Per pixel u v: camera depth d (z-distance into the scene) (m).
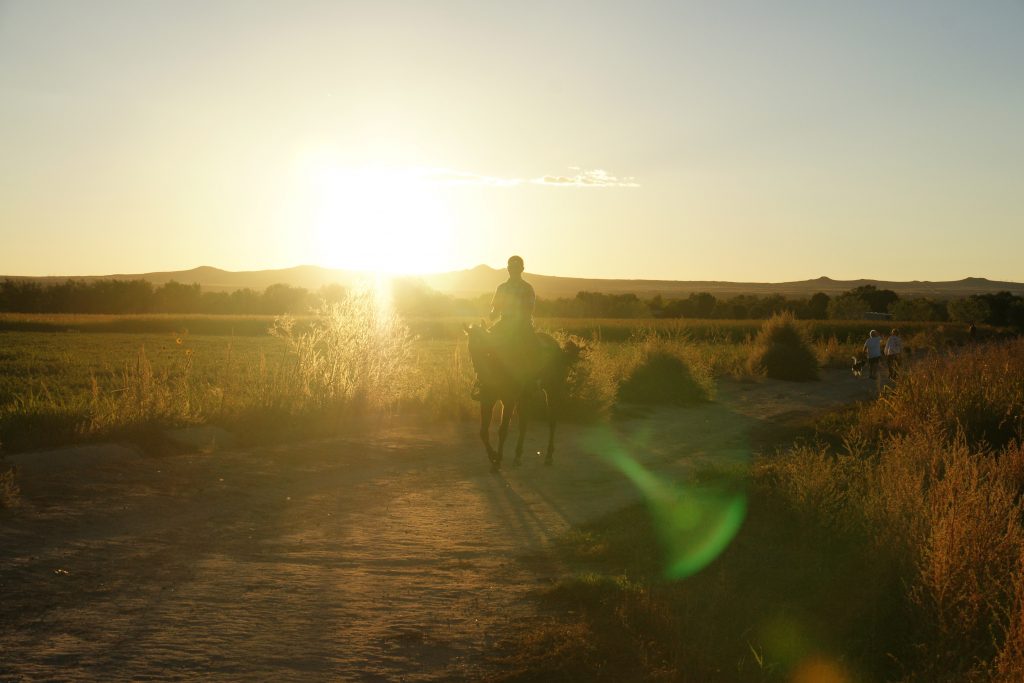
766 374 33.81
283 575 7.71
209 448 13.73
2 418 13.72
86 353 38.72
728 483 11.23
